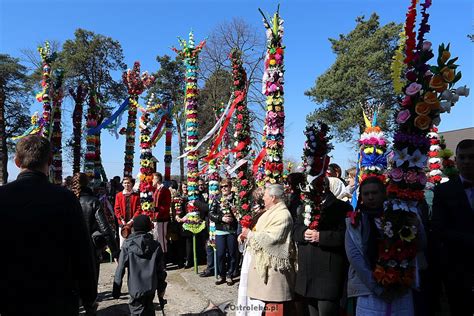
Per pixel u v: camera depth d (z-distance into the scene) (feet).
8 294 7.37
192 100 26.66
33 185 7.90
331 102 83.46
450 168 18.44
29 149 8.10
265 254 13.26
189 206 26.40
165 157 34.91
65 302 7.80
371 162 17.21
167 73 95.09
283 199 14.08
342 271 11.98
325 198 12.42
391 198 9.70
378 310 9.31
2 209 7.52
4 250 7.44
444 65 9.58
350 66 81.92
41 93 29.17
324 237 11.77
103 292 22.84
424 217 12.58
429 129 9.68
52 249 7.67
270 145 19.03
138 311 14.96
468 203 11.01
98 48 90.53
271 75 19.07
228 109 24.57
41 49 29.37
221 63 74.90
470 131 75.92
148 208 26.22
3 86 89.10
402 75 10.59
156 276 15.34
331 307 11.80
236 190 22.27
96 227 16.81
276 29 19.27
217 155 24.47
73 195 8.33
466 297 10.98
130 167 34.76
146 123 26.84
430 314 13.69
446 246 11.46
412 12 9.98
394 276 9.07
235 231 23.00
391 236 9.20
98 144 37.11
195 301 20.62
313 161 12.36
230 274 22.97
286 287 13.35
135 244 14.96
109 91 92.22
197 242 28.78
